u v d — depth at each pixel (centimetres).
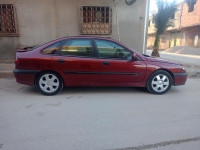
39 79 398
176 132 256
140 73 409
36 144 223
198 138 241
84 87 485
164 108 343
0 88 466
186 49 1964
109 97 404
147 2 804
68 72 396
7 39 776
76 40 400
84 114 311
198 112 326
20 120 285
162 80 423
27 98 389
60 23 783
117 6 788
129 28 816
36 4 754
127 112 322
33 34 782
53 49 395
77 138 238
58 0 759
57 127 265
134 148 218
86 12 781
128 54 408
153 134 250
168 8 985
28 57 388
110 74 402
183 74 428
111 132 254
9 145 219
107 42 404
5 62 776
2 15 743
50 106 345
